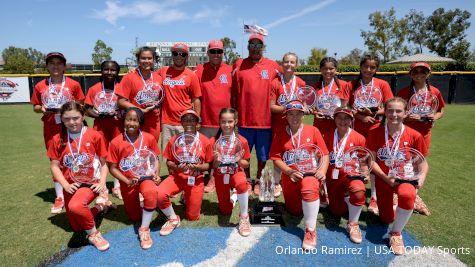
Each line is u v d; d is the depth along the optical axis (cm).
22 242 344
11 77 1800
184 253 321
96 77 1764
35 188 509
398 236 329
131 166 371
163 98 464
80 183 347
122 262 306
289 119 379
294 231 367
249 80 455
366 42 4344
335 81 461
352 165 375
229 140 388
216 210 429
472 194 467
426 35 4984
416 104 438
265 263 305
